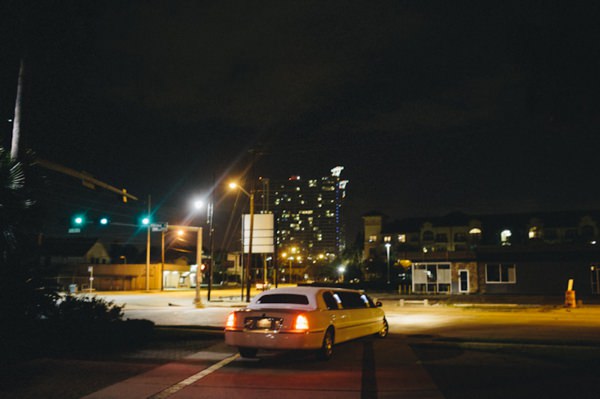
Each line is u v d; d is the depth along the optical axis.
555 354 12.45
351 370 10.43
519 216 83.06
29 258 11.63
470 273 48.97
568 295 31.78
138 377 9.51
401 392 8.42
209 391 8.48
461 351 13.08
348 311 13.09
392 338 15.92
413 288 50.62
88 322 13.49
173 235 102.56
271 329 11.15
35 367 10.24
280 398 8.02
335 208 188.62
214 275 109.12
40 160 15.41
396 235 90.12
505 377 9.62
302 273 180.12
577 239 75.94
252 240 44.59
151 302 41.22
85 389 8.51
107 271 77.50
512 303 36.03
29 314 11.49
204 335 15.74
